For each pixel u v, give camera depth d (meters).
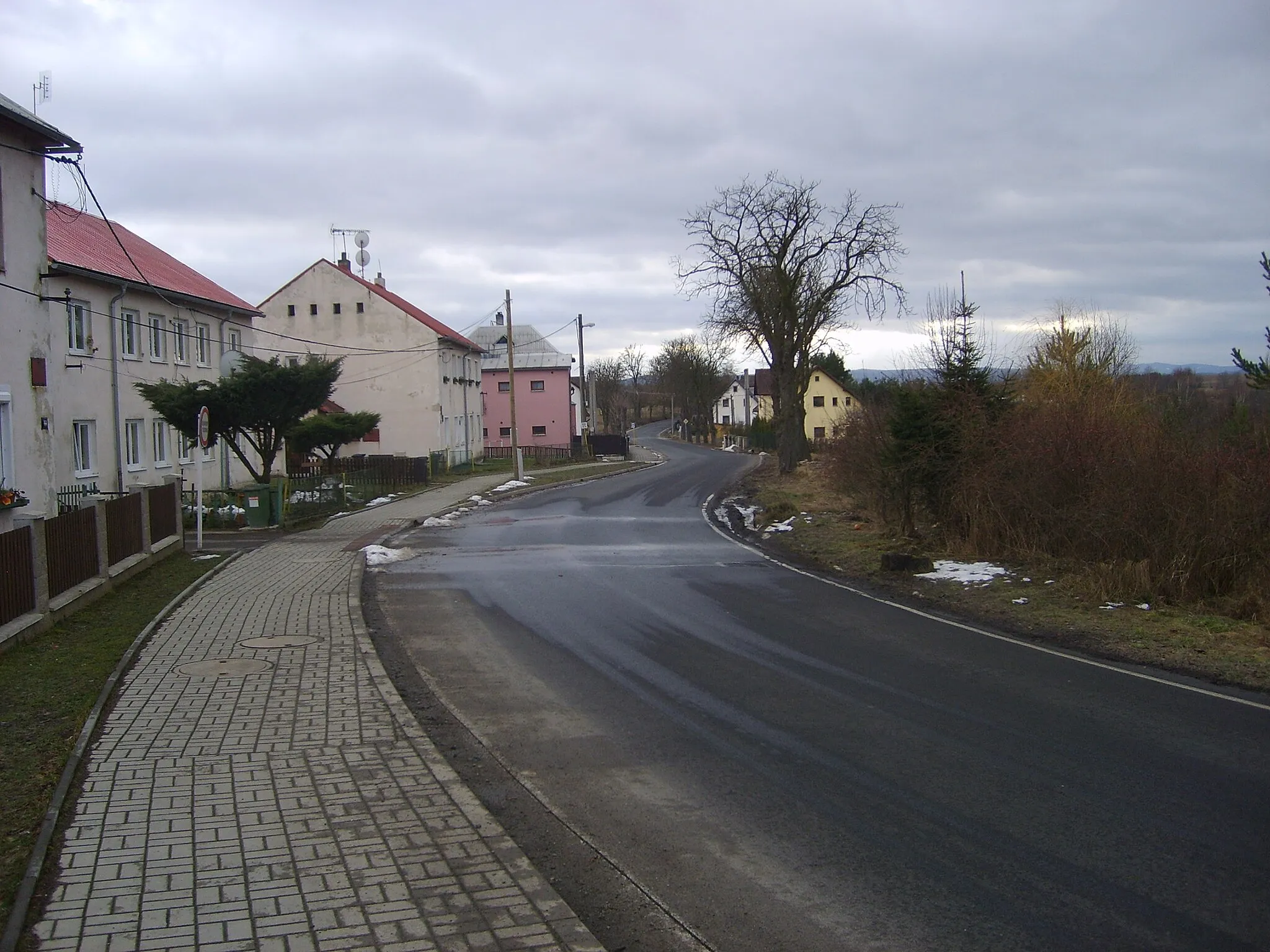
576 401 104.00
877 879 4.98
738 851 5.34
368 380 50.84
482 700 8.53
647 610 13.09
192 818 5.62
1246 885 4.89
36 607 10.91
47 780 6.23
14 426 17.78
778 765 6.79
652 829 5.65
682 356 104.19
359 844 5.27
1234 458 13.23
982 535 17.09
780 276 43.81
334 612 12.45
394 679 9.29
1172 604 12.75
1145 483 13.62
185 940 4.21
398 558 18.50
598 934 4.43
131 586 14.42
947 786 6.36
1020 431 16.31
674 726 7.74
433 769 6.54
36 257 18.52
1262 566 12.46
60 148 19.05
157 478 29.44
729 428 102.50
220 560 17.58
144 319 29.05
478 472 50.94
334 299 50.91
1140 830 5.61
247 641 10.66
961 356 18.16
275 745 7.03
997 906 4.68
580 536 22.64
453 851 5.19
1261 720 7.86
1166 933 4.40
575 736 7.49
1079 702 8.41
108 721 7.60
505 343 83.69
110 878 4.82
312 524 24.89
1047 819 5.77
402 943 4.22
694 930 4.46
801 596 14.18
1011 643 10.90
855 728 7.67
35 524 10.90
